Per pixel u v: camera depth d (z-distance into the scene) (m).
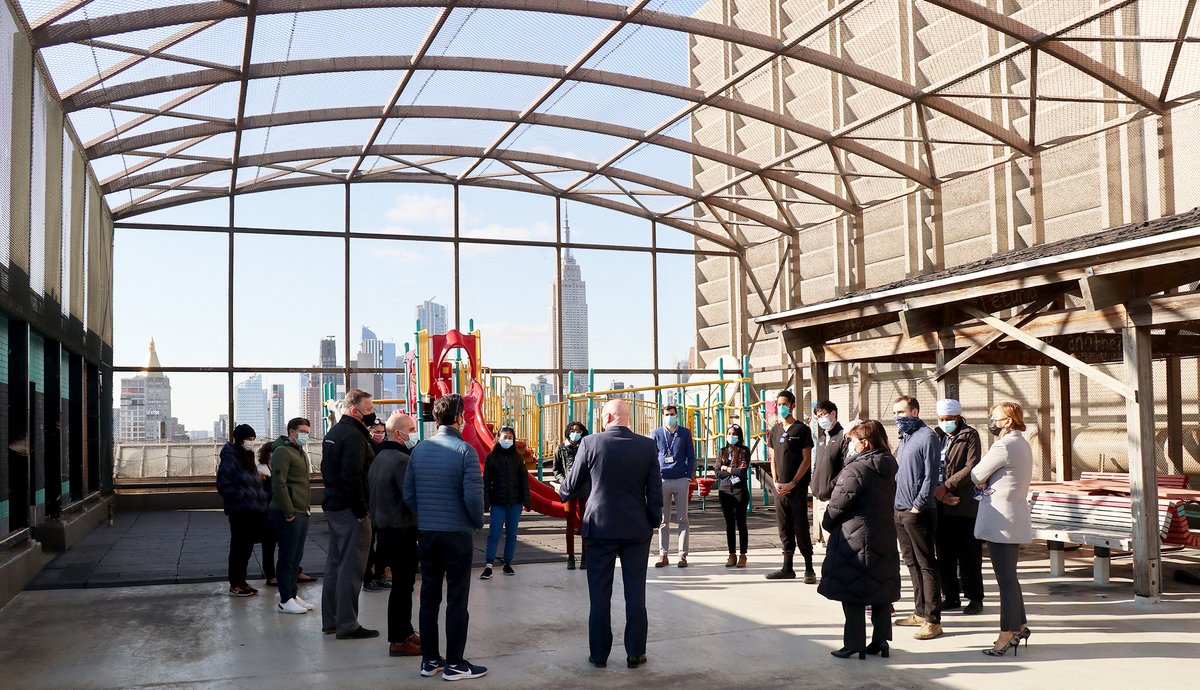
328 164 20.12
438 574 6.21
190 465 20.17
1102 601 8.38
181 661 6.61
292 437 8.64
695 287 23.59
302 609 8.37
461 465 6.21
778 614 8.05
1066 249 9.02
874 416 20.28
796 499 9.78
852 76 14.54
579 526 11.09
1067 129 15.59
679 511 10.98
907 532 7.34
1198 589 8.92
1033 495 10.42
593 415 19.62
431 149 19.02
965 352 10.39
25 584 9.85
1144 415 8.38
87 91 13.16
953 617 7.88
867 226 19.95
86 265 16.11
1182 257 7.50
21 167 10.45
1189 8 12.46
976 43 16.05
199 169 18.33
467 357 18.66
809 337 12.70
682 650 6.80
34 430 12.28
